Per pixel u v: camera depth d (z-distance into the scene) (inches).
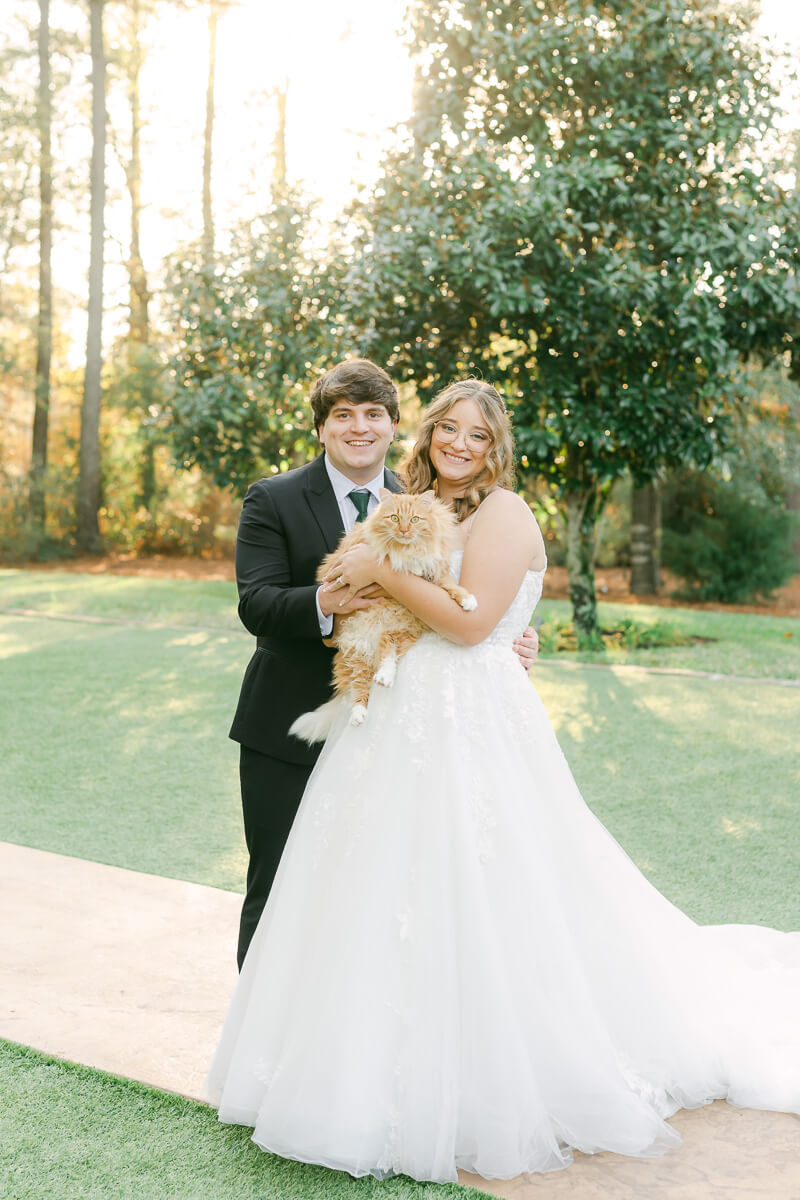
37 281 994.7
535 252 341.7
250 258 422.9
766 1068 101.7
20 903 149.3
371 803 93.9
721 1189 86.5
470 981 88.6
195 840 178.4
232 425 472.4
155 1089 100.1
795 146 394.3
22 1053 107.0
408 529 93.7
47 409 903.7
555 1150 89.0
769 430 593.6
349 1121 85.8
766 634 429.7
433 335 382.6
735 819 187.8
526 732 99.4
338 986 88.7
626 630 402.0
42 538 845.8
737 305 361.1
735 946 126.9
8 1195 83.7
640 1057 99.0
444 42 356.2
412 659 98.4
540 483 451.2
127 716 275.4
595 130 349.4
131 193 991.0
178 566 815.7
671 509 633.6
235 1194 84.6
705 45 344.2
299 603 101.3
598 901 99.8
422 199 359.3
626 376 360.5
